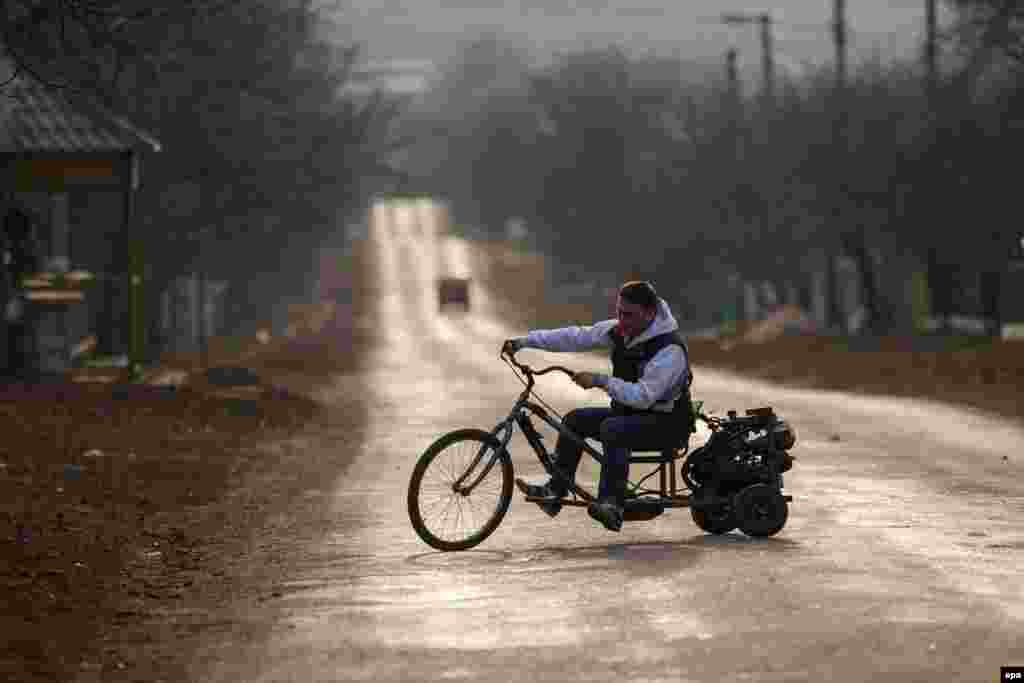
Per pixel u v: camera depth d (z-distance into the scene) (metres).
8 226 95.38
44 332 100.69
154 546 38.81
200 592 32.56
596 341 36.94
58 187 90.81
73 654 27.02
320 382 121.25
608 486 36.69
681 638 26.22
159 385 82.12
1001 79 141.75
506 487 36.72
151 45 66.38
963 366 114.81
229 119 117.19
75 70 63.19
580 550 35.78
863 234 175.25
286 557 36.62
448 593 30.84
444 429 75.31
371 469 57.09
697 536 37.66
